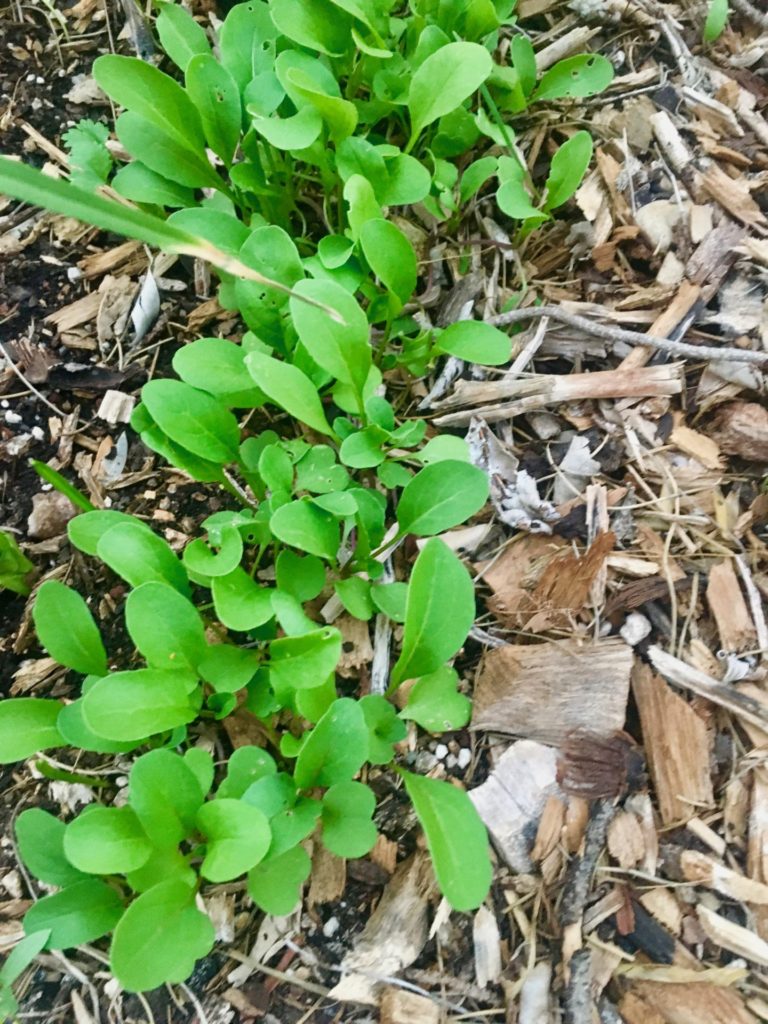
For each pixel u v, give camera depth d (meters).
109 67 0.23
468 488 0.21
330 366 0.21
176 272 0.28
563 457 0.26
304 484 0.22
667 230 0.28
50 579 0.24
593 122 0.30
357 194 0.22
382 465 0.23
